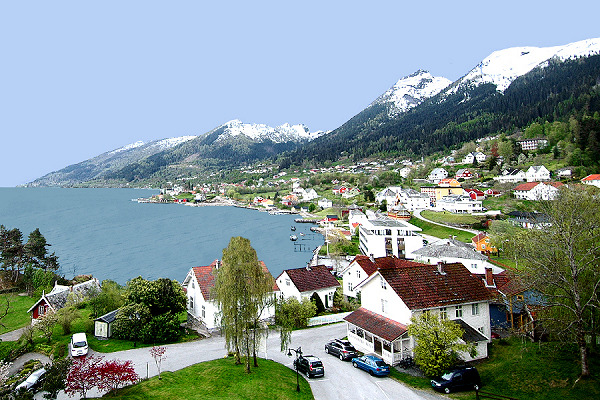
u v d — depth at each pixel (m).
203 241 161.88
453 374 32.50
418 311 38.66
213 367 36.62
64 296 63.12
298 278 64.19
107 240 163.62
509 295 46.00
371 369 36.31
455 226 138.00
